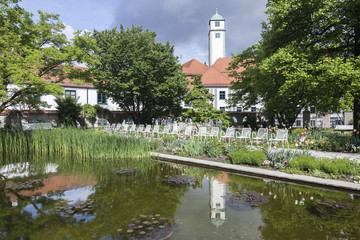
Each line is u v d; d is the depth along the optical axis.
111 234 2.63
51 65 14.16
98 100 28.08
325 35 12.29
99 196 4.05
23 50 12.05
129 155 8.47
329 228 2.84
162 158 8.07
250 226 2.88
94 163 7.46
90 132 10.11
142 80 19.58
